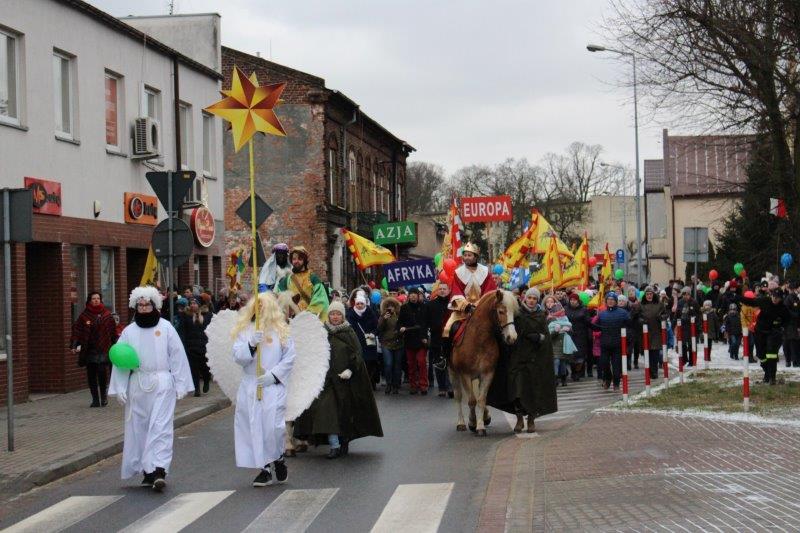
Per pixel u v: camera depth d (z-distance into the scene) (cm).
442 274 2191
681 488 960
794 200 1995
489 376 1488
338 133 4891
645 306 2416
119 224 2486
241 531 891
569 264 3334
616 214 10612
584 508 897
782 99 1942
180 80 2917
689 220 7262
